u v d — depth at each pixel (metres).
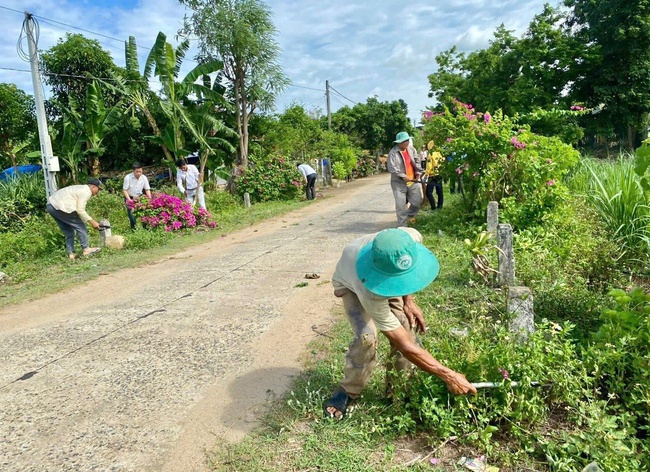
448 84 19.52
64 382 3.86
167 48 14.77
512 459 2.61
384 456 2.72
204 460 2.81
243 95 18.06
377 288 2.54
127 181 11.04
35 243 9.16
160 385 3.72
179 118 15.85
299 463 2.70
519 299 3.43
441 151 8.82
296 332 4.51
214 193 16.58
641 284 5.45
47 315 5.66
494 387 2.77
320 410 3.08
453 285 5.21
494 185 7.62
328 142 24.97
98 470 2.79
